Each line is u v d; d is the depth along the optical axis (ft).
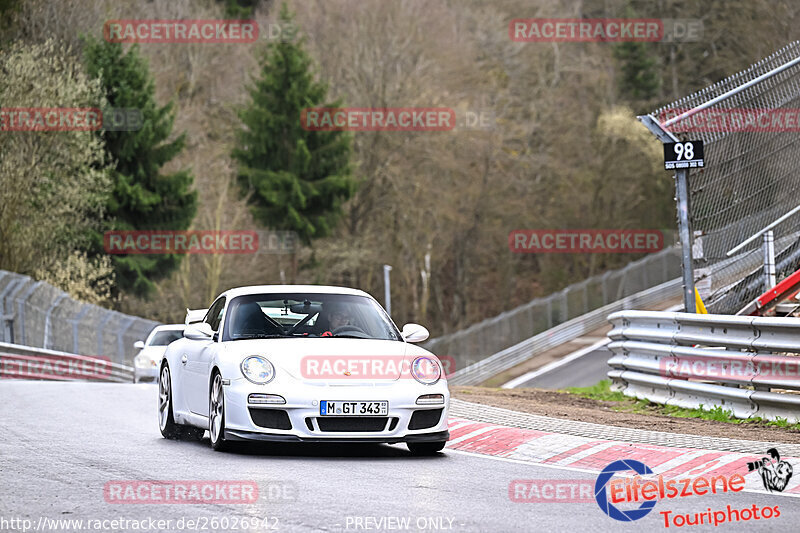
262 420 112.47
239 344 120.47
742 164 175.52
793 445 113.80
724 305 176.24
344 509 82.33
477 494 90.17
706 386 149.18
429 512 81.46
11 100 488.44
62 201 513.04
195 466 105.29
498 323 609.83
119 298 618.44
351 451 120.98
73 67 609.42
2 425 143.33
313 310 128.26
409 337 127.95
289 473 101.19
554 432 125.70
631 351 170.91
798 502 87.86
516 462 111.45
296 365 113.80
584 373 526.98
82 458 110.52
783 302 183.01
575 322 637.30
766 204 178.81
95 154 533.96
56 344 395.55
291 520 77.82
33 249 499.10
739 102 174.91
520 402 165.07
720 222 172.76
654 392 164.96
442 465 108.78
